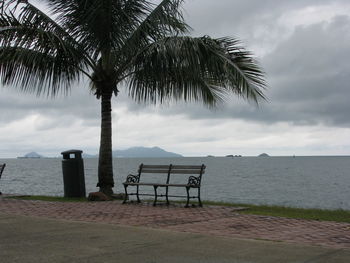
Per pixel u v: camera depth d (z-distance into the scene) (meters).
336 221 8.16
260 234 6.54
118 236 6.28
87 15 11.65
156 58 11.70
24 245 5.69
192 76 11.95
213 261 4.82
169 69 11.64
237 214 8.97
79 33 12.09
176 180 45.81
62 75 12.52
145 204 11.09
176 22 12.16
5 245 5.69
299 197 26.31
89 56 12.61
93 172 67.31
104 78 12.91
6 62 11.76
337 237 6.34
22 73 12.02
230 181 43.44
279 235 6.46
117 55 12.56
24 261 4.86
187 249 5.41
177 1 11.90
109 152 13.09
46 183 39.31
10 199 12.44
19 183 39.31
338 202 23.42
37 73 12.05
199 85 12.88
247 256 5.04
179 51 11.08
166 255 5.11
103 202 11.64
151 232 6.60
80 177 13.16
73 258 4.98
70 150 13.15
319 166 110.38
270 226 7.36
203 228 7.11
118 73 12.89
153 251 5.31
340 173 65.12
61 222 7.63
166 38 11.62
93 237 6.21
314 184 39.06
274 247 5.52
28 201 11.76
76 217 8.48
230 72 10.88
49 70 12.14
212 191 30.25
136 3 11.92
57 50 11.88
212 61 11.20
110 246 5.61
